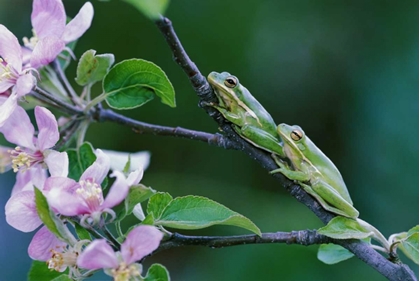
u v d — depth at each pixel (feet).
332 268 4.20
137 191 3.41
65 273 3.50
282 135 3.56
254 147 3.58
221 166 4.78
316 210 3.56
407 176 4.52
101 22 4.91
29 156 3.53
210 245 3.49
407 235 3.51
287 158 3.63
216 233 4.35
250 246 4.25
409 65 4.73
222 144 3.59
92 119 3.70
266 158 3.58
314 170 3.55
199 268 4.32
